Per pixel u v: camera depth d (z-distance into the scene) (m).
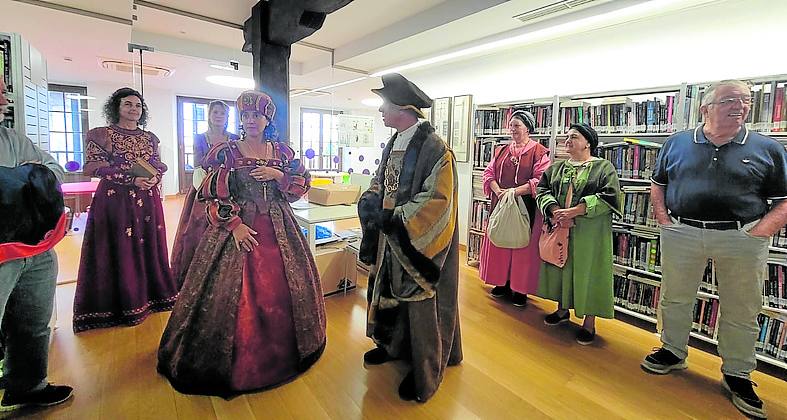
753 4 2.56
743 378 1.97
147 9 3.62
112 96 2.49
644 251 2.79
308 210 3.12
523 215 2.92
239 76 6.15
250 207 1.96
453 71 4.76
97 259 2.46
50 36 4.05
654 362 2.22
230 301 1.86
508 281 3.21
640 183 2.92
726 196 1.91
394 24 3.98
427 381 1.88
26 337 1.67
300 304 2.04
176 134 8.40
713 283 2.47
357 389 1.97
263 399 1.86
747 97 1.84
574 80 3.58
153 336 2.43
